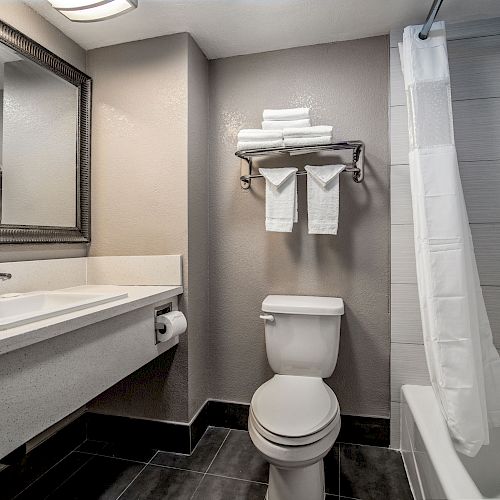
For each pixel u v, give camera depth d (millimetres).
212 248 2139
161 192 1923
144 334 1573
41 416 1050
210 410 2133
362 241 1957
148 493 1567
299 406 1441
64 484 1630
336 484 1622
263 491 1572
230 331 2125
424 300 1562
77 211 1944
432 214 1529
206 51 2086
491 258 1780
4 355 942
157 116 1928
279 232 2061
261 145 1879
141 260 1934
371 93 1951
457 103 1815
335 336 1794
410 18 1792
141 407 1942
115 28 1854
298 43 2018
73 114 1912
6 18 1572
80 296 1538
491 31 1785
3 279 1465
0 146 1536
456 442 1390
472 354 1425
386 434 1923
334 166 1861
